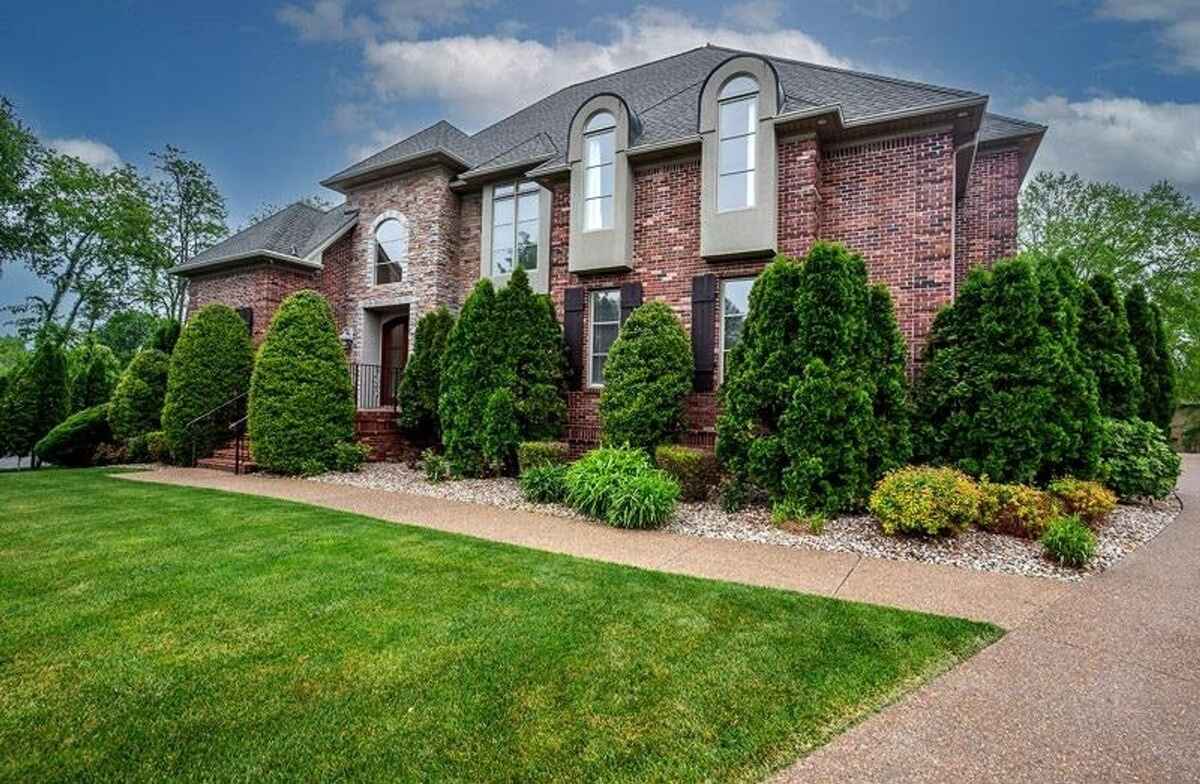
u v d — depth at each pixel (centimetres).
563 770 231
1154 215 2459
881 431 706
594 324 1130
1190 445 2070
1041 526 593
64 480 964
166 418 1195
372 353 1520
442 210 1402
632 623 378
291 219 1585
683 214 1038
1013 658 338
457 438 1020
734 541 610
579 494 728
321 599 412
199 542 564
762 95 935
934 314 866
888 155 916
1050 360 698
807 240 921
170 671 306
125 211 2602
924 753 246
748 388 749
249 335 1332
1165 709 285
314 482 975
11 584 438
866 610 405
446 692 288
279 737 250
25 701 276
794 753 244
